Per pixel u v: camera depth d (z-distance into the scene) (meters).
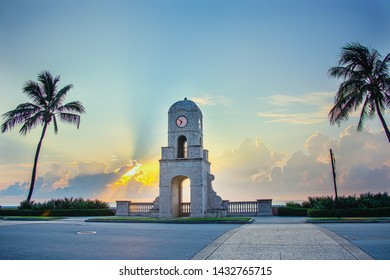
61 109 47.66
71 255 13.67
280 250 14.30
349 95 35.28
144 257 13.26
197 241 17.09
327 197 39.66
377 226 23.67
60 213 42.59
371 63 34.84
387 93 35.00
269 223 28.75
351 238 17.09
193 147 37.41
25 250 14.71
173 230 22.59
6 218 36.88
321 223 28.08
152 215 37.94
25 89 45.88
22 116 45.75
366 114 36.41
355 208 35.00
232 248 14.96
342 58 35.34
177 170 37.22
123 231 22.03
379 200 37.31
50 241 17.31
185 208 40.03
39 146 45.72
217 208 38.22
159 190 37.31
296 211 39.47
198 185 36.47
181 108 38.38
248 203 39.81
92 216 42.44
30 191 44.94
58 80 47.41
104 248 15.18
